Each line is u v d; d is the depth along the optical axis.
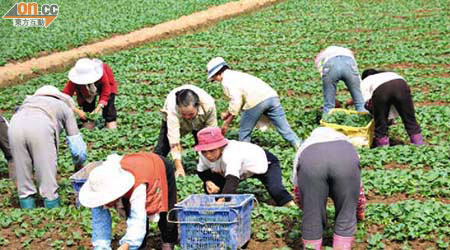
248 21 28.27
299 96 16.39
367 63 19.20
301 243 8.12
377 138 11.82
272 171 8.84
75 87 13.28
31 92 17.61
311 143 7.39
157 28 26.97
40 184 9.44
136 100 16.42
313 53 21.34
